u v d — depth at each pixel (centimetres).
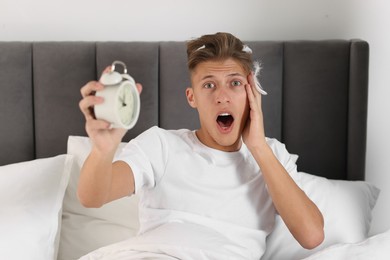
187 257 142
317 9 223
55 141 216
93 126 116
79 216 193
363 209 189
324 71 211
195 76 158
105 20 227
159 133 158
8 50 214
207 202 155
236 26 225
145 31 227
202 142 162
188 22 226
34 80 216
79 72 214
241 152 162
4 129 216
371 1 221
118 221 189
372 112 225
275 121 213
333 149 214
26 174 188
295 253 169
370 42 223
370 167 228
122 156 150
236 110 154
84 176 131
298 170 215
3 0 226
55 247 184
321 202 182
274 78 212
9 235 172
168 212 154
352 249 153
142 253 144
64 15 227
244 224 157
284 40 223
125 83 117
